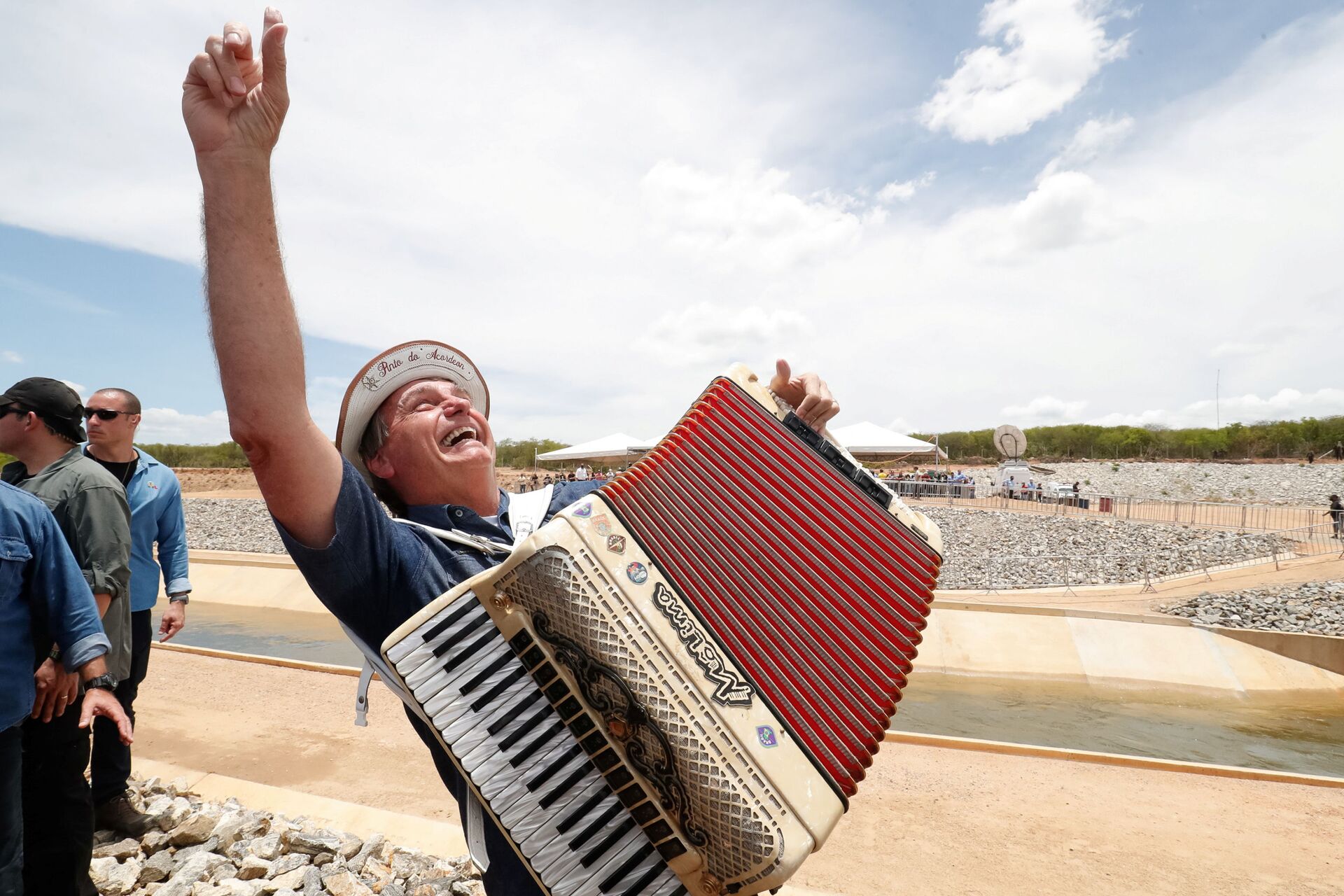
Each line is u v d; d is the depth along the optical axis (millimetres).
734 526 1818
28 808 3605
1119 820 5578
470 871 4418
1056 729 10586
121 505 4234
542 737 1523
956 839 5203
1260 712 11500
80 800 3756
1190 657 13273
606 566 1612
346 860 4449
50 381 4152
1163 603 16312
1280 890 4586
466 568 2020
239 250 1495
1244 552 20703
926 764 6676
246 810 5051
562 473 51656
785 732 1562
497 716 1522
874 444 33312
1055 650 13766
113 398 4973
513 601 1576
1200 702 12031
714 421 2020
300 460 1582
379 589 1801
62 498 4012
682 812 1480
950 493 34438
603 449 38594
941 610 15008
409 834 4895
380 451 2451
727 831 1459
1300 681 12719
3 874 2965
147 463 5246
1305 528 23906
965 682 13094
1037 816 5609
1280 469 48531
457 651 1551
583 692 1537
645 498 1780
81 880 3754
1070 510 31094
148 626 5109
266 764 6457
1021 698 12203
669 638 1580
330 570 1679
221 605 19797
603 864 1480
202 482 61625
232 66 1454
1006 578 19781
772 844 1447
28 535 3240
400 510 2615
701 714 1523
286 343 1543
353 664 13898
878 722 1659
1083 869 4805
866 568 1853
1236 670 12945
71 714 3705
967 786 6176
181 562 5418
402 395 2453
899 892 4480
